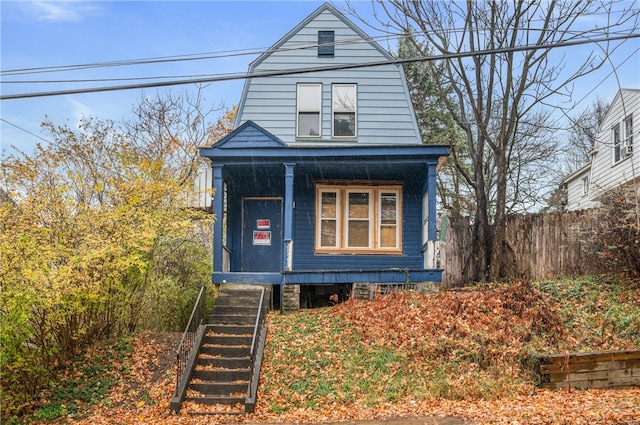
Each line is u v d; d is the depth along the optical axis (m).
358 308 14.41
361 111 18.19
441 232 17.77
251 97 18.20
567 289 14.89
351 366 11.54
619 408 8.80
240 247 18.05
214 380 11.41
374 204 18.14
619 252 15.53
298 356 12.07
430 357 11.56
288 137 17.97
